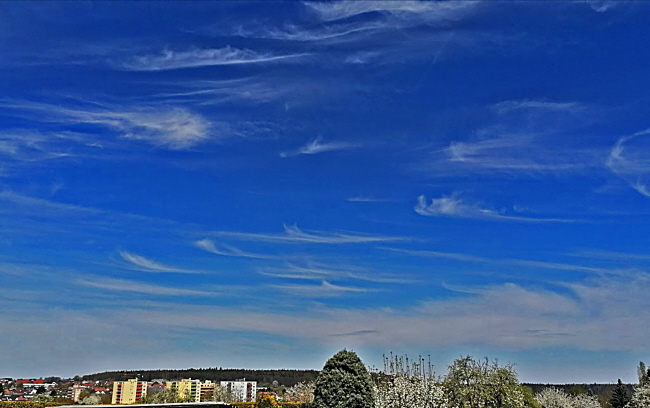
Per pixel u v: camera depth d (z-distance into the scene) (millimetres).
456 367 50906
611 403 86375
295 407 63031
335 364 35625
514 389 49688
